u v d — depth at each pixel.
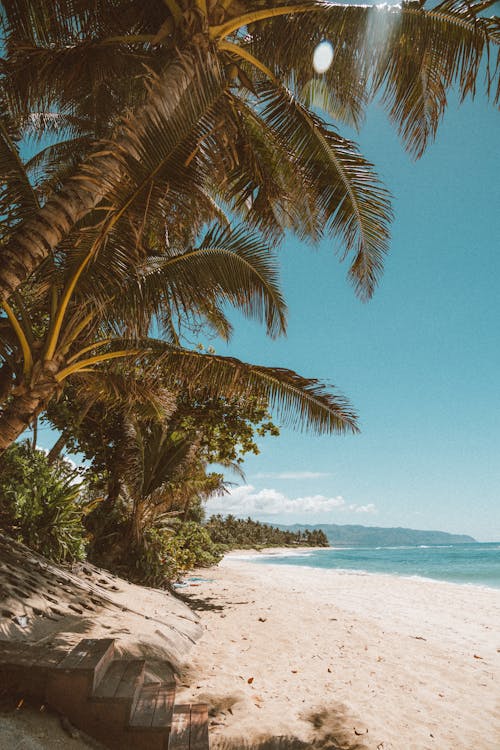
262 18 5.94
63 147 10.72
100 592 7.63
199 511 28.75
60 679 3.07
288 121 7.35
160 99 4.64
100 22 6.26
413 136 6.68
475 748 4.08
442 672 6.34
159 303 6.16
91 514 12.49
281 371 6.23
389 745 3.99
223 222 8.59
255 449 13.40
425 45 5.90
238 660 6.33
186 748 3.08
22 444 9.74
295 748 3.85
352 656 6.89
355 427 6.53
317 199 7.80
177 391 7.86
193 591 14.59
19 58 5.80
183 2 5.45
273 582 20.09
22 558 6.75
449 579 27.86
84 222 6.17
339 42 6.35
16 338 6.61
